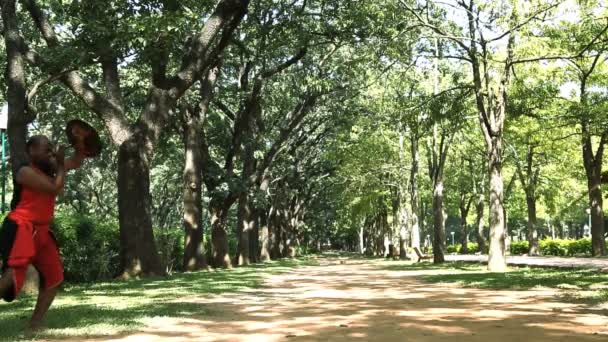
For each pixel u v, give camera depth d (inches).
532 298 465.7
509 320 327.6
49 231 261.9
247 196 1412.4
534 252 1755.7
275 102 1423.5
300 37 1023.6
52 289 271.6
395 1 949.2
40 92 960.9
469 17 909.2
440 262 1246.9
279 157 1679.4
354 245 5039.4
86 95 661.3
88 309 365.4
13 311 358.9
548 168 1915.6
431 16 978.7
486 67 906.7
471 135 1713.8
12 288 240.4
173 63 975.0
